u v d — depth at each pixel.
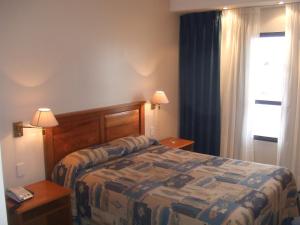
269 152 4.59
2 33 2.74
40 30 3.04
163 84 4.81
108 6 3.73
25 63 2.95
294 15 3.99
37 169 3.14
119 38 3.94
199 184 2.80
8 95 2.84
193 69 4.92
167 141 4.73
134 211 2.58
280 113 4.38
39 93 3.09
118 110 4.02
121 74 4.04
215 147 4.87
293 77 4.09
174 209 2.38
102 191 2.80
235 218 2.21
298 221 2.84
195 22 4.83
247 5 4.17
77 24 3.39
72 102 3.44
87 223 2.96
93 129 3.69
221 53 4.66
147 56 4.43
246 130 4.56
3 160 2.84
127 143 3.74
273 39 4.41
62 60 3.28
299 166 4.23
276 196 2.71
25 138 3.00
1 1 2.71
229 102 4.66
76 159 3.18
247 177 2.96
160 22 4.59
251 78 4.44
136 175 3.02
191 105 5.05
